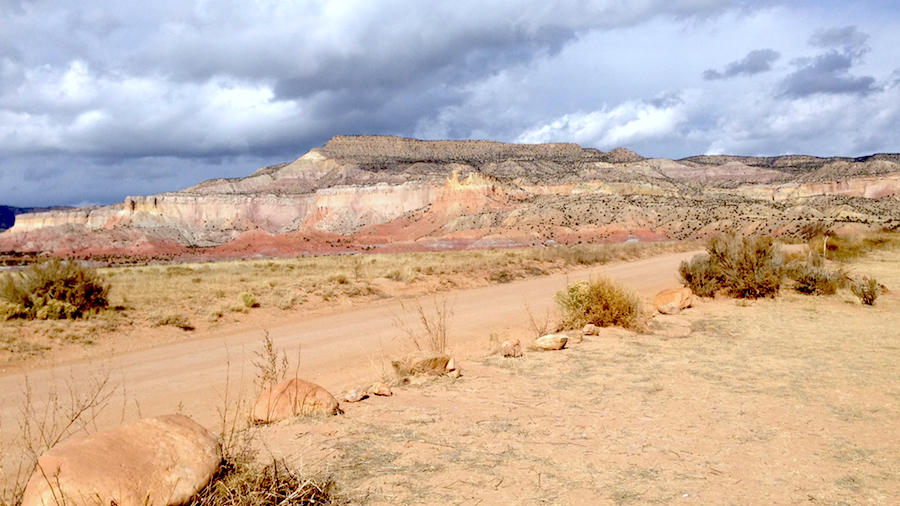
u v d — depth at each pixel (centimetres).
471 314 1656
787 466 474
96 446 343
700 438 546
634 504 399
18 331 1312
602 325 1264
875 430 565
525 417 620
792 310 1466
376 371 948
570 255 3941
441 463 478
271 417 612
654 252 5056
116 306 1728
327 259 5125
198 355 1198
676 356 952
